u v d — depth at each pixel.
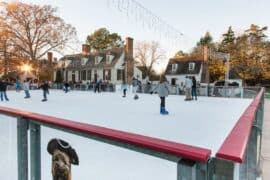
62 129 1.17
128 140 0.87
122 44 40.75
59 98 11.72
